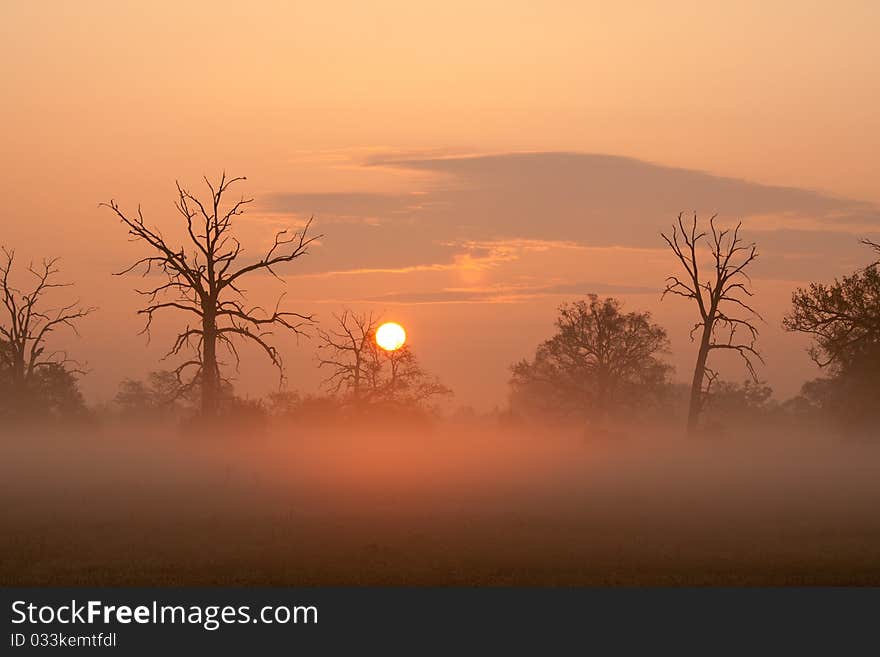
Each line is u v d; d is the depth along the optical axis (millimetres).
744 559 60031
